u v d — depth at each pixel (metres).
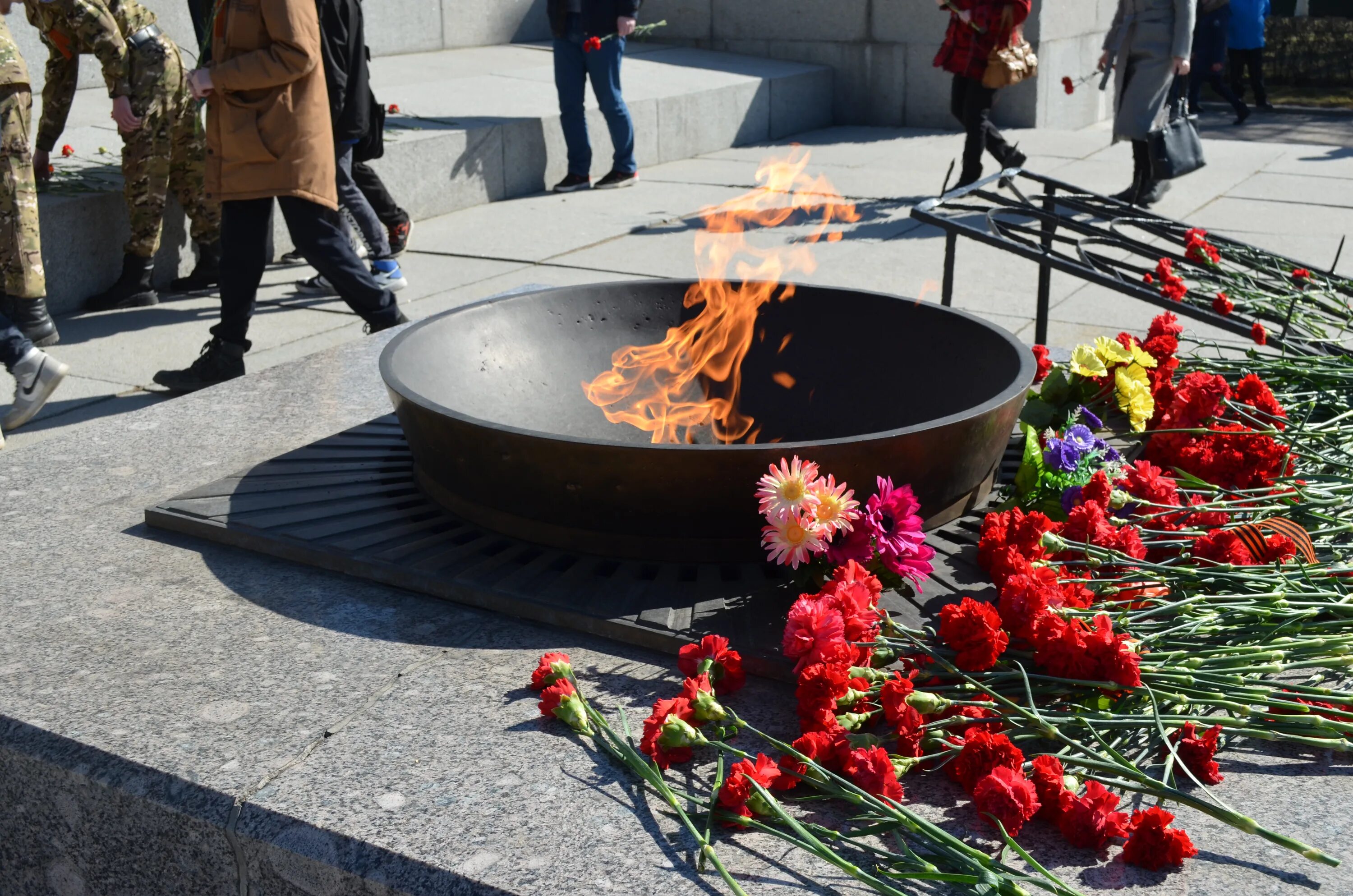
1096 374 2.98
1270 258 4.27
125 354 5.41
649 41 13.23
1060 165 9.76
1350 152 10.23
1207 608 2.13
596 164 9.71
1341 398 3.44
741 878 1.67
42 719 2.05
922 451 2.42
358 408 3.55
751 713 2.06
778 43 12.65
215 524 2.69
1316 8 22.36
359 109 6.02
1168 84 7.57
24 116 4.55
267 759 1.93
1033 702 1.91
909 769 1.89
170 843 1.90
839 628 1.94
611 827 1.77
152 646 2.28
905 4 11.93
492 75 10.78
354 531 2.65
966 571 2.42
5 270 4.61
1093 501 2.43
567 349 3.30
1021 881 1.64
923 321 3.14
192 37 9.27
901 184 9.28
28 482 3.04
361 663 2.21
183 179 6.14
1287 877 1.65
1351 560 2.50
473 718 2.04
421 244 7.54
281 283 6.64
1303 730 1.95
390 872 1.71
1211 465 2.81
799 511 2.18
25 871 2.12
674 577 2.44
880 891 1.60
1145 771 1.89
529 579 2.43
